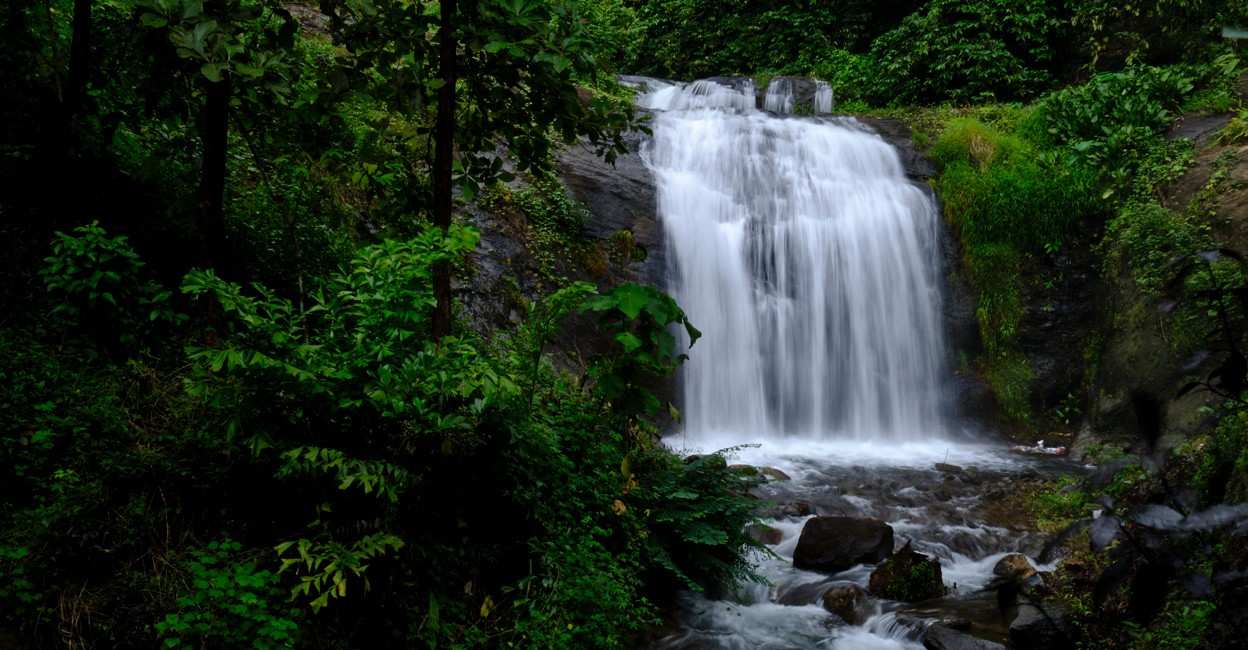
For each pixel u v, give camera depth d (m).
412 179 5.19
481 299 8.83
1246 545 2.76
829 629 5.45
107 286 4.78
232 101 5.56
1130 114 12.06
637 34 20.86
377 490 3.96
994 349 11.59
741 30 20.11
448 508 4.31
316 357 3.79
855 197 12.26
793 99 16.17
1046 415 11.17
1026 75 15.48
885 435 11.41
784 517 7.35
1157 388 9.09
